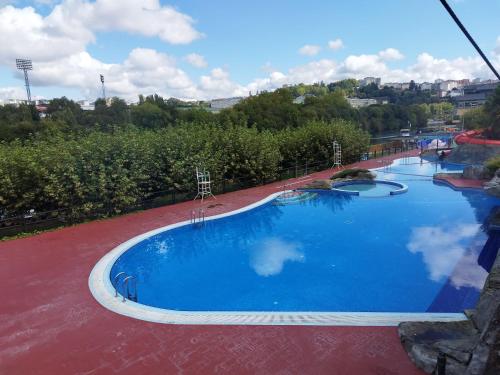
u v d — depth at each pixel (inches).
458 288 336.2
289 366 199.6
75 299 300.7
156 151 653.9
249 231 532.4
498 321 164.7
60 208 537.3
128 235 479.5
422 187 778.8
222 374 195.0
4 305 291.9
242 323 251.0
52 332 248.8
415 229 511.2
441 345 195.9
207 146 713.0
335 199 709.3
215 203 655.8
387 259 411.5
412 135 2180.1
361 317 255.3
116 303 291.6
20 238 476.1
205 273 394.6
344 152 1093.1
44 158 517.7
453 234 485.4
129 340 234.8
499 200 649.0
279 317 261.1
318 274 380.8
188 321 257.1
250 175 796.0
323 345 219.0
